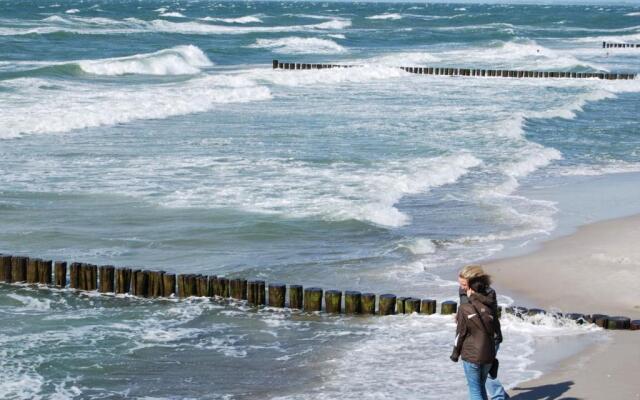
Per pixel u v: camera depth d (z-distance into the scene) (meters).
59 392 13.90
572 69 87.00
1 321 17.19
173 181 29.06
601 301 19.02
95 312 17.98
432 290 19.67
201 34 127.75
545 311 17.67
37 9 168.00
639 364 14.49
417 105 51.84
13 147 34.25
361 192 28.06
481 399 11.51
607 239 24.33
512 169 33.84
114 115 41.78
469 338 11.45
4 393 13.71
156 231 23.67
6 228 23.61
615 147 40.44
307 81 67.38
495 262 21.95
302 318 17.88
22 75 61.56
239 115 45.31
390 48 118.12
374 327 17.23
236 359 15.48
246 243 22.94
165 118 43.47
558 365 14.51
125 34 113.50
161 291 19.17
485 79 74.56
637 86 71.81
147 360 15.38
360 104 51.72
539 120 47.78
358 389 13.94
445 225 25.55
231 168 31.17
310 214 25.48
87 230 23.66
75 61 70.44
